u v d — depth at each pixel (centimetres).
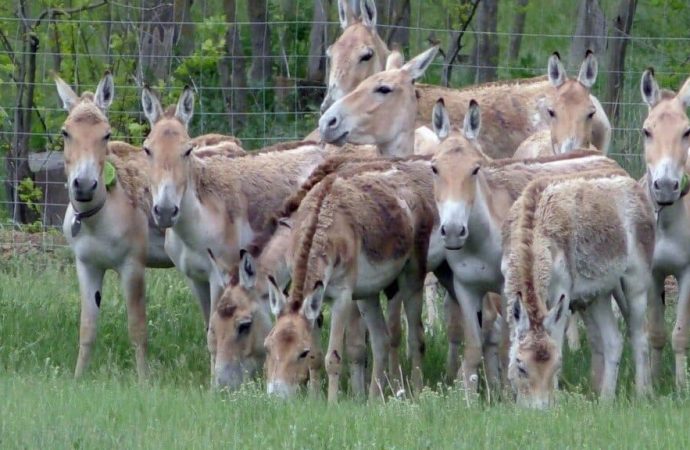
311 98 5572
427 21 6719
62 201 5028
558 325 2677
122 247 3250
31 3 5234
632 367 3222
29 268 4156
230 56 5084
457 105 3816
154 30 5122
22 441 2234
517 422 2397
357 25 3928
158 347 3438
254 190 3322
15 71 5012
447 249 2947
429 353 3447
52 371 3094
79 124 3152
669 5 5866
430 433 2333
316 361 2944
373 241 3016
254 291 3022
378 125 3484
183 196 3127
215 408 2542
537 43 6962
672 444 2248
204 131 5191
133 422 2397
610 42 5469
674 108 3183
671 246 3184
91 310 3272
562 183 2936
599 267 2933
